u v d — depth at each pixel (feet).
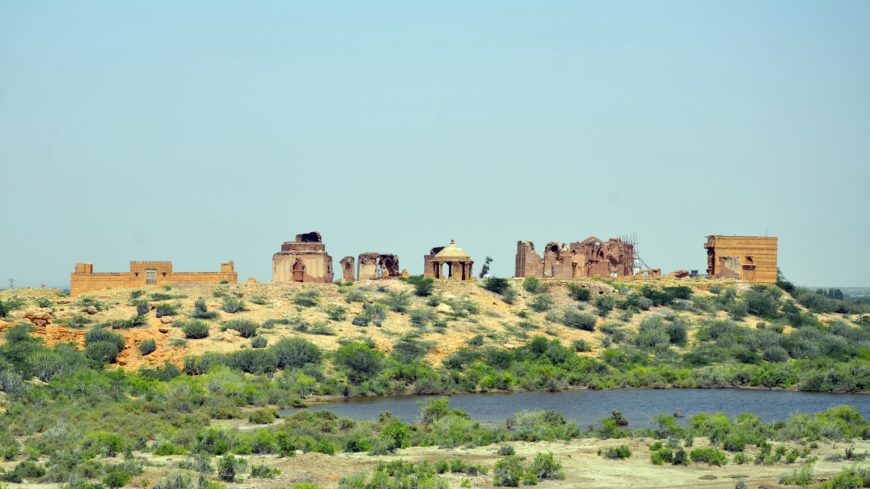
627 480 392.68
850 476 380.37
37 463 399.65
